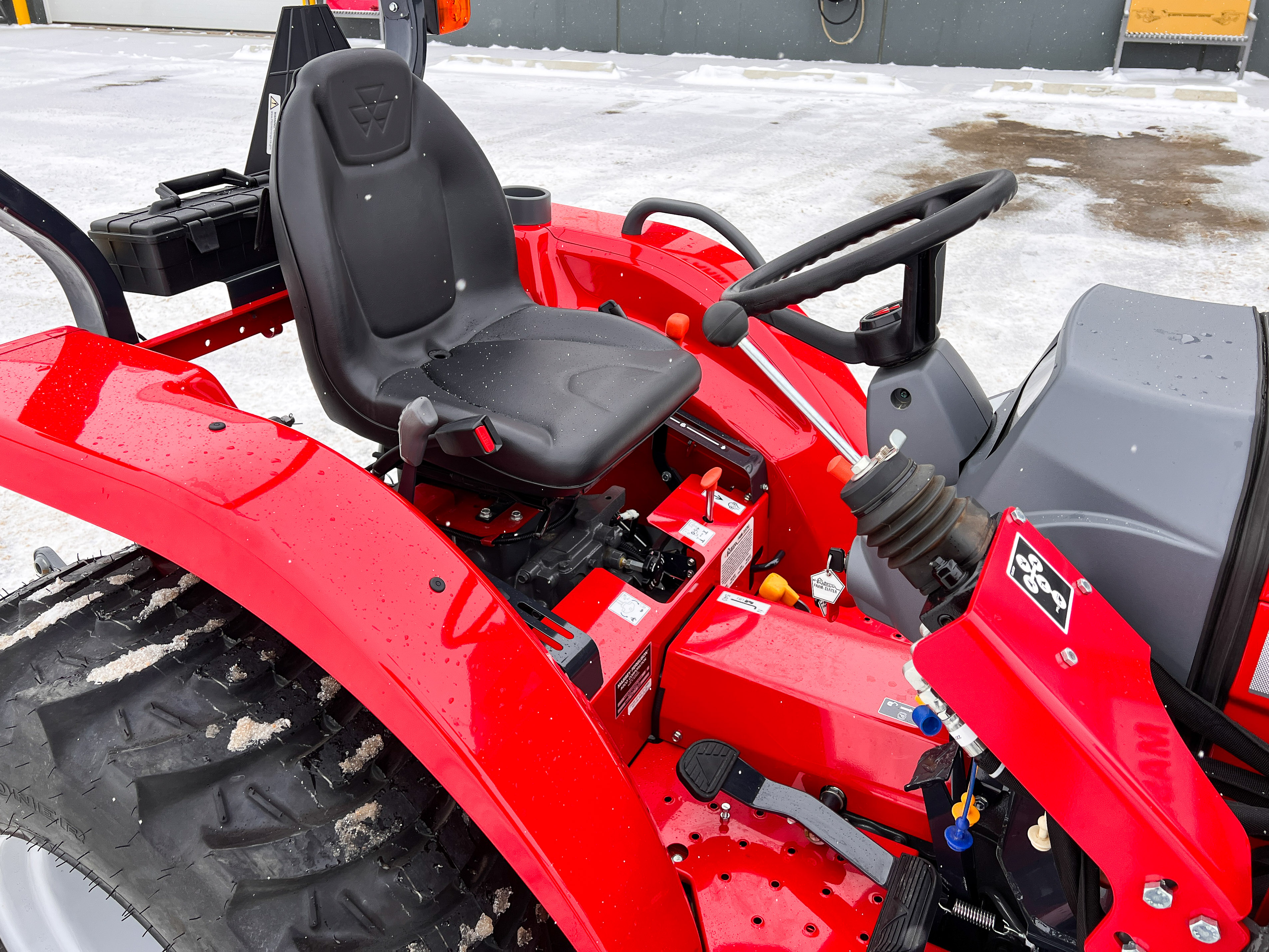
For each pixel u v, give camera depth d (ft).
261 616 3.21
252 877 3.15
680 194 18.40
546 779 3.06
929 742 4.39
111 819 3.26
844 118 26.78
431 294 6.26
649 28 37.88
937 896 3.84
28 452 3.58
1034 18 33.37
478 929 3.21
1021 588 2.88
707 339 3.38
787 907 4.14
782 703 4.70
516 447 4.96
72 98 28.40
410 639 3.09
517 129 24.77
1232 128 25.50
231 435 3.59
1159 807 2.65
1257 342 3.40
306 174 5.29
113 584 3.94
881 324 3.70
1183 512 3.08
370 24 35.29
